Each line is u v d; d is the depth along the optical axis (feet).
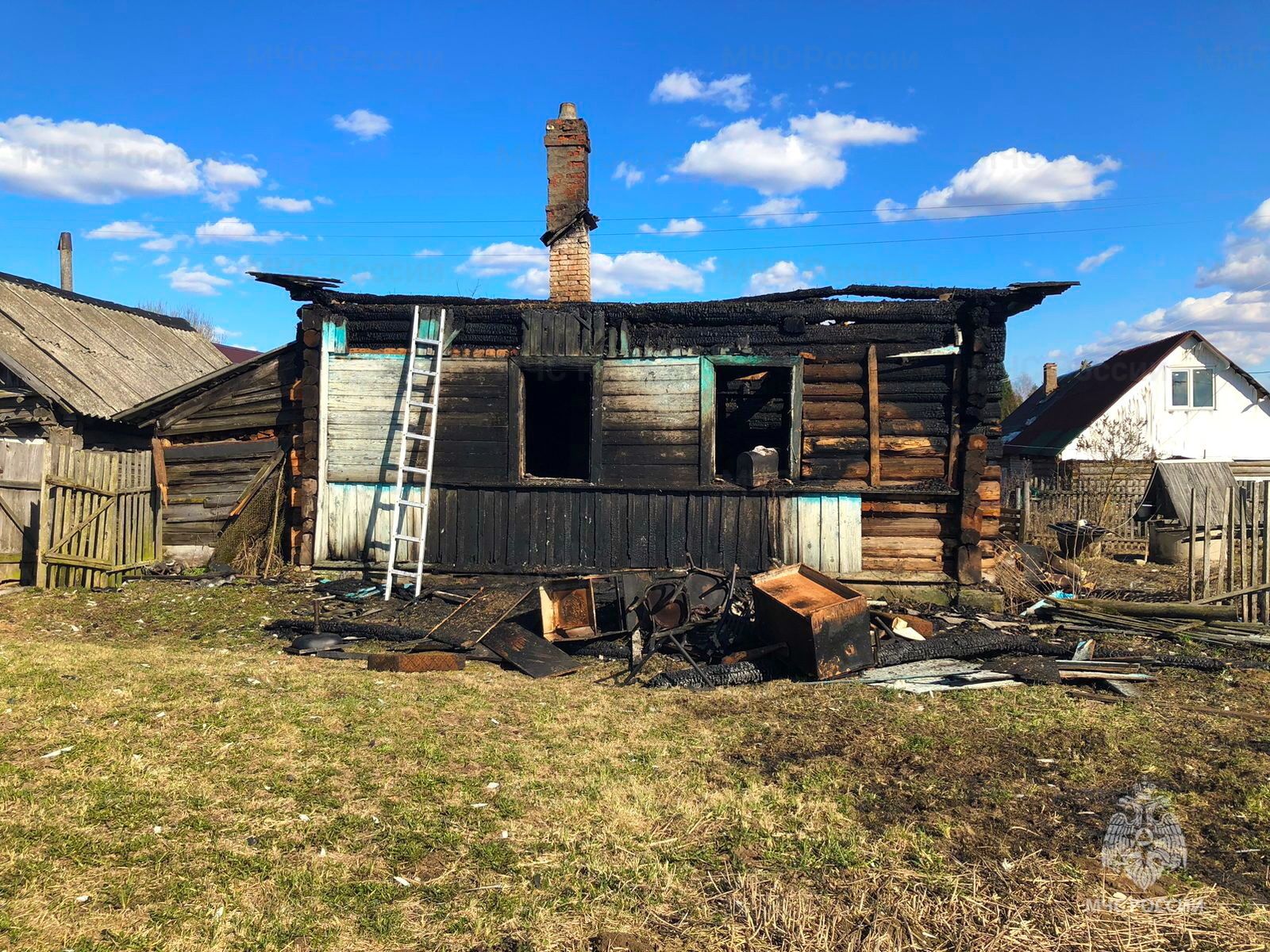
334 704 19.90
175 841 12.91
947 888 12.37
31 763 15.38
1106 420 89.15
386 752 16.96
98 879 11.76
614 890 12.14
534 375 36.04
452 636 27.02
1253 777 16.62
